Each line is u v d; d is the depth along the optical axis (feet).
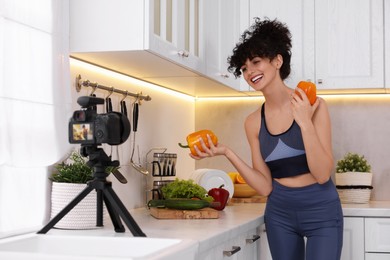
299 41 11.80
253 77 8.47
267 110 8.68
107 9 7.53
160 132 11.34
